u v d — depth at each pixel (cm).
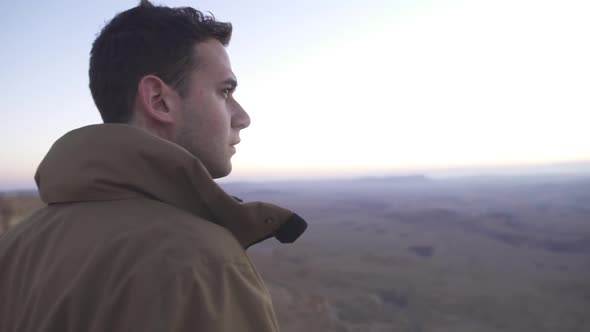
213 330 51
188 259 55
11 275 70
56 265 61
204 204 71
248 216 74
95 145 68
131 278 53
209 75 87
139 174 66
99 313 53
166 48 82
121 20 84
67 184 67
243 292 58
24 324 60
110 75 82
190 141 85
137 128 69
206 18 89
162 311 50
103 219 62
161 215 62
